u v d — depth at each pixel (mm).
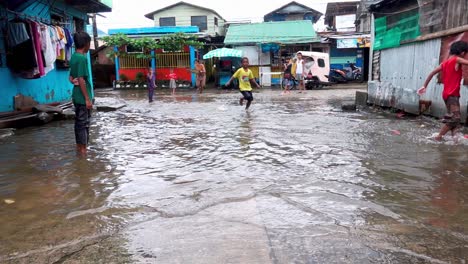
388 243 2902
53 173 5020
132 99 17938
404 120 9359
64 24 12555
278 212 3545
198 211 3613
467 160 5289
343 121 9297
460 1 8008
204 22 36781
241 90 11977
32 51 9586
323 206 3688
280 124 8906
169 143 6922
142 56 25078
